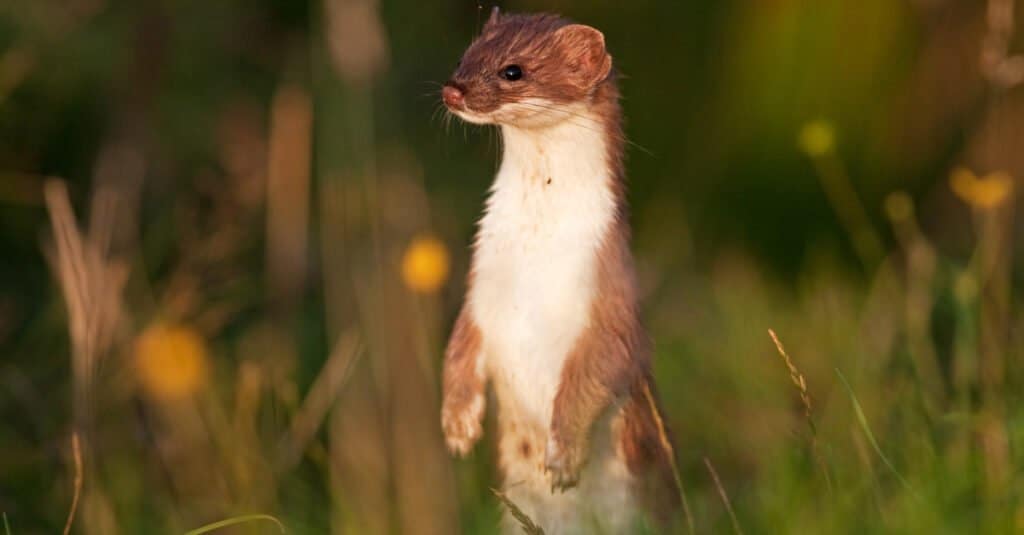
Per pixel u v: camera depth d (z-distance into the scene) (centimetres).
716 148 1503
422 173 1366
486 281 825
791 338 1191
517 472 848
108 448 995
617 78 855
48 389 1077
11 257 1284
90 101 1371
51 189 887
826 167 1480
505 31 855
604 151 827
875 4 1471
